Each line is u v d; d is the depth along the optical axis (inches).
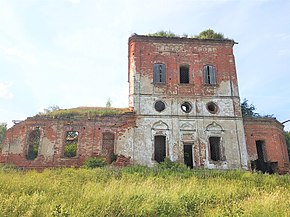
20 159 876.6
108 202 354.0
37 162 872.3
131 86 1014.4
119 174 679.1
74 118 928.9
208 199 425.1
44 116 934.4
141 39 1066.1
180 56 1058.1
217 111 989.2
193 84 1018.1
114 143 916.0
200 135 947.3
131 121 944.3
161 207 359.6
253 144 980.6
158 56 1051.3
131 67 1043.3
